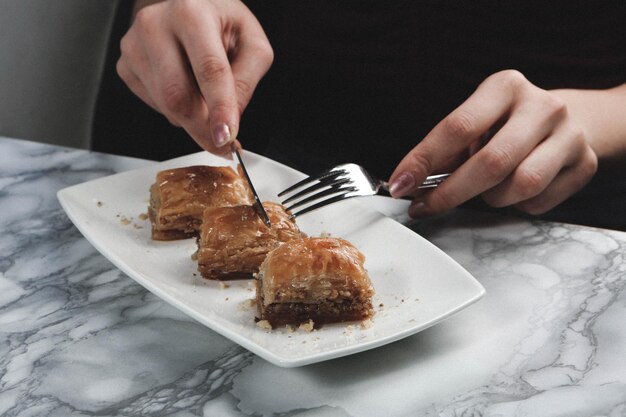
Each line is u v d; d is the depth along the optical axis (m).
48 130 1.20
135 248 0.62
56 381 0.51
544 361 0.52
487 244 0.65
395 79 0.92
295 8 0.96
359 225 0.64
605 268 0.61
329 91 0.95
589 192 0.91
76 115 1.20
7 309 0.58
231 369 0.52
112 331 0.55
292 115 0.97
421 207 0.67
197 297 0.57
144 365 0.52
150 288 0.56
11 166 0.77
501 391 0.50
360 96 0.94
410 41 0.91
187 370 0.52
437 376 0.51
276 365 0.50
